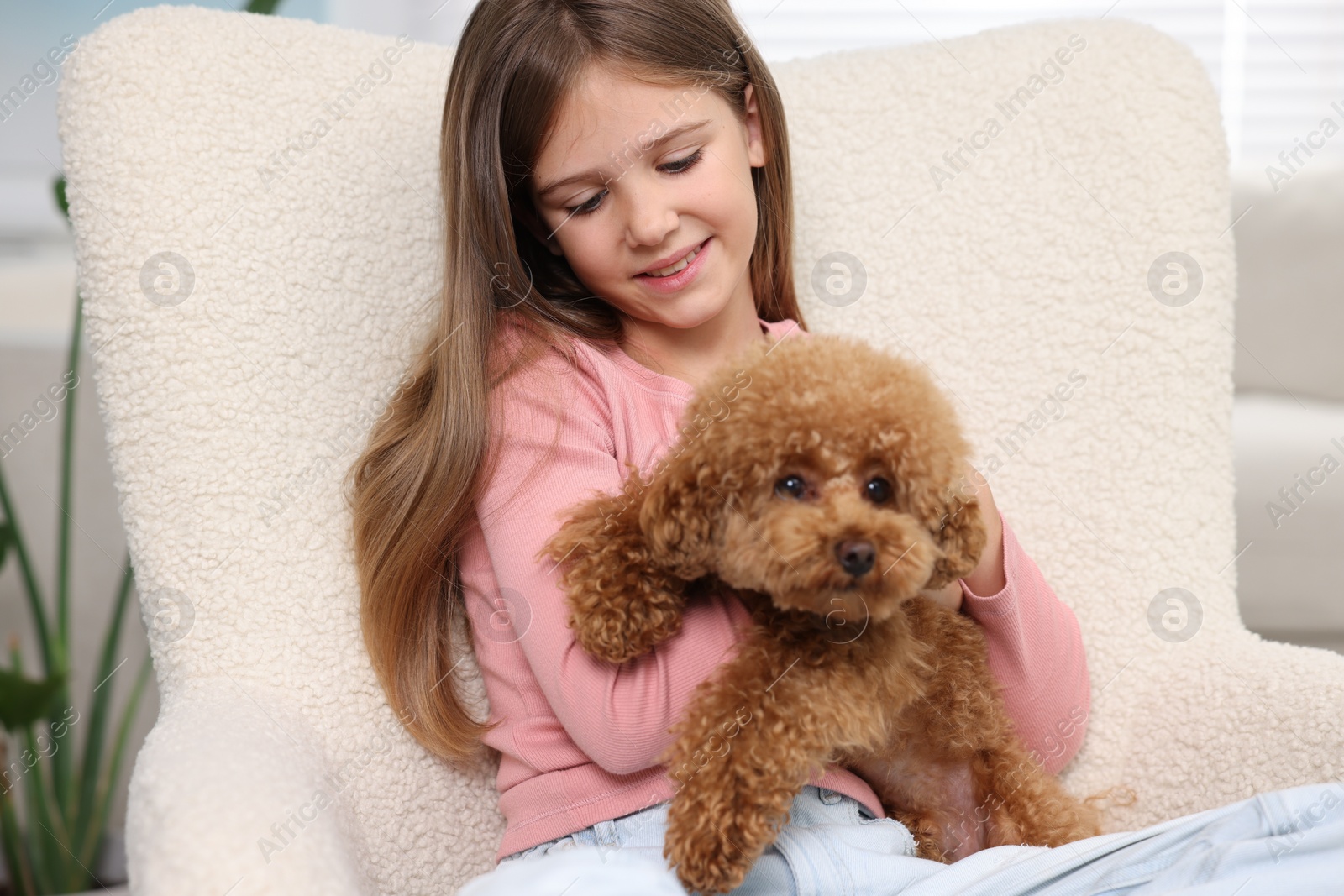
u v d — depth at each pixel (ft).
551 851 3.14
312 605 3.59
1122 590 4.02
